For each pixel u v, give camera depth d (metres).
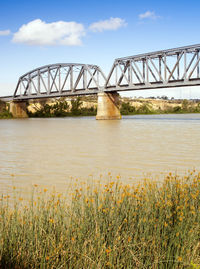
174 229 5.64
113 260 5.20
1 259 5.27
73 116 155.75
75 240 5.52
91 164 18.75
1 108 156.00
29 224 5.97
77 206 6.86
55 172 16.42
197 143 29.45
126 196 6.80
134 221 6.02
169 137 36.31
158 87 83.62
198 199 7.01
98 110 104.06
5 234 5.62
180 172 15.89
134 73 93.12
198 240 5.91
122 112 170.12
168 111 199.62
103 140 33.91
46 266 5.15
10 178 15.04
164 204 6.30
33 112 163.75
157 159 20.25
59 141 33.44
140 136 38.28
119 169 17.03
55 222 6.08
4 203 10.17
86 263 5.21
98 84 104.88
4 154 23.72
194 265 5.22
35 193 11.84
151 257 5.39
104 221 5.93
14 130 55.22
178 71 81.31
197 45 73.88
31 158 21.52
